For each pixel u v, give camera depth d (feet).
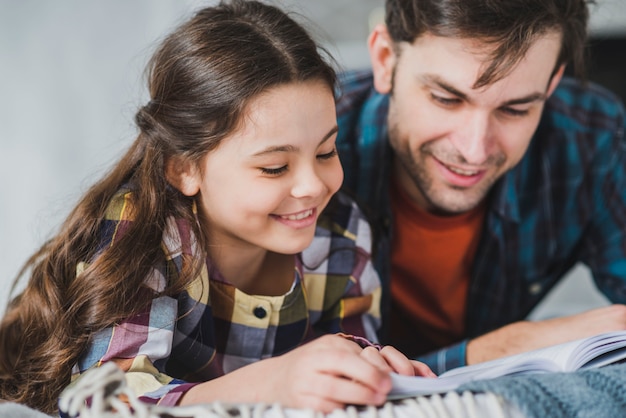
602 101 4.66
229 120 2.81
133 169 3.20
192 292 3.02
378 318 3.72
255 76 2.81
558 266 4.89
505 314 4.80
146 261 2.91
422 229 4.41
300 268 3.31
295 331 3.35
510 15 3.33
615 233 4.68
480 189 3.87
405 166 3.95
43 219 4.69
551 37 3.44
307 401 2.20
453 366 3.54
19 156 7.68
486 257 4.49
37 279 3.13
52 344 2.88
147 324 2.85
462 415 2.09
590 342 2.58
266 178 2.83
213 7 3.26
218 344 3.28
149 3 7.47
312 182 2.83
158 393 2.53
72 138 7.69
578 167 4.57
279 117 2.79
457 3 3.36
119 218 3.05
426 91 3.59
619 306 3.48
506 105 3.51
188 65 2.97
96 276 2.87
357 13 7.16
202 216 3.11
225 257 3.22
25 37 7.68
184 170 3.03
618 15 6.21
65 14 7.64
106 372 2.12
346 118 4.44
